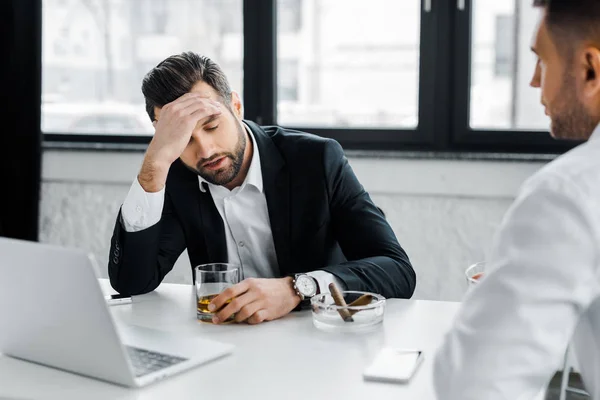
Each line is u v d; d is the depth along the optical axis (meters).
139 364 1.19
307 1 2.97
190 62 1.69
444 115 2.88
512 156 2.76
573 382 1.67
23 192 3.15
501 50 2.83
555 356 0.81
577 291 0.79
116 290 1.68
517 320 0.79
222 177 1.70
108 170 3.09
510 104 2.85
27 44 3.11
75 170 3.12
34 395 1.09
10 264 1.13
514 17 2.80
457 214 2.82
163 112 1.64
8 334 1.22
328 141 1.84
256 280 1.47
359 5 2.93
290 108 3.05
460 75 2.84
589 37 0.85
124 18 3.15
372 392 1.09
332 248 1.81
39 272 1.10
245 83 3.04
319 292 1.49
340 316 1.38
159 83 1.68
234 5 3.04
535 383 0.82
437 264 2.87
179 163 1.83
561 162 0.84
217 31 3.07
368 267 1.59
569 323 0.81
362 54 2.96
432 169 2.80
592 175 0.81
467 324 0.84
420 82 2.88
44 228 3.20
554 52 0.88
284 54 3.02
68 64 3.22
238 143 1.70
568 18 0.85
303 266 1.78
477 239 2.82
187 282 3.00
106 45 3.19
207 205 1.80
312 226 1.78
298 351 1.28
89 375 1.16
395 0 2.90
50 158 3.14
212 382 1.14
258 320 1.43
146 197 1.62
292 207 1.78
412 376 1.16
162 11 3.11
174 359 1.21
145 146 3.10
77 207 3.16
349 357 1.25
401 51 2.92
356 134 2.96
